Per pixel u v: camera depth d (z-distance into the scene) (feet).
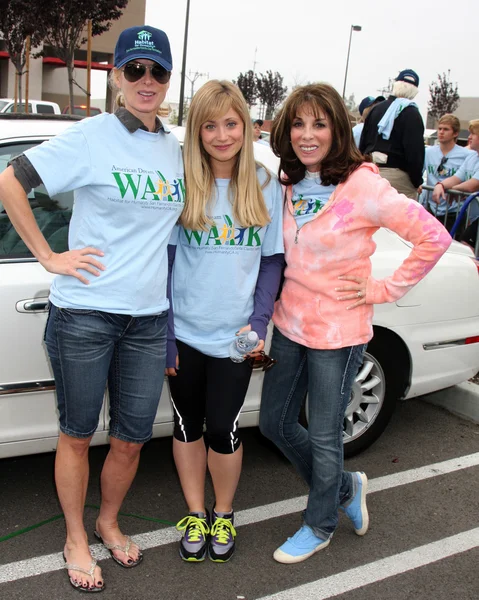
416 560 8.77
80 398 7.38
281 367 8.51
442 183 19.35
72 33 54.29
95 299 7.16
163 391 9.66
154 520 9.52
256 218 7.74
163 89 7.13
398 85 15.93
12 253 8.61
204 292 7.93
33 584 7.97
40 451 9.14
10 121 9.25
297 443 8.84
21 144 8.81
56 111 57.77
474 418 13.56
